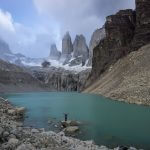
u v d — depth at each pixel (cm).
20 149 1454
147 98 6662
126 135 2709
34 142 1672
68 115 4469
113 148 2152
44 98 10206
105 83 12300
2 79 18625
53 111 5147
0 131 1588
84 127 3234
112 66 13850
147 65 9812
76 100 8531
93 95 11394
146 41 12750
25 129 2178
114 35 14975
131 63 11362
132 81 9044
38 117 4197
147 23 13088
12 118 3794
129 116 4216
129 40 14325
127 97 7581
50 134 2111
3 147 1462
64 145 1794
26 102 7800
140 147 2219
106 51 15425
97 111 5047
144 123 3488
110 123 3534
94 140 2477
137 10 13812
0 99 6756
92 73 16675
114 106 6050
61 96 11919
